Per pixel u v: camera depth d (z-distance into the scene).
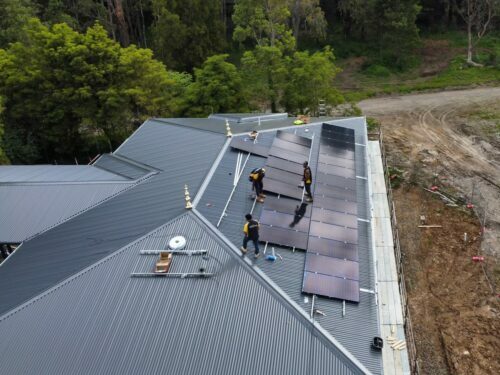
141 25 95.06
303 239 24.55
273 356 18.73
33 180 33.75
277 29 63.38
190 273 21.95
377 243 32.31
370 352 19.23
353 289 21.95
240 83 56.78
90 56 52.31
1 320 21.27
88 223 28.30
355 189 30.19
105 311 20.92
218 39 79.38
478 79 74.31
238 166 30.41
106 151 59.16
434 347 30.06
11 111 52.72
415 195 46.88
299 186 29.08
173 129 38.81
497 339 30.19
